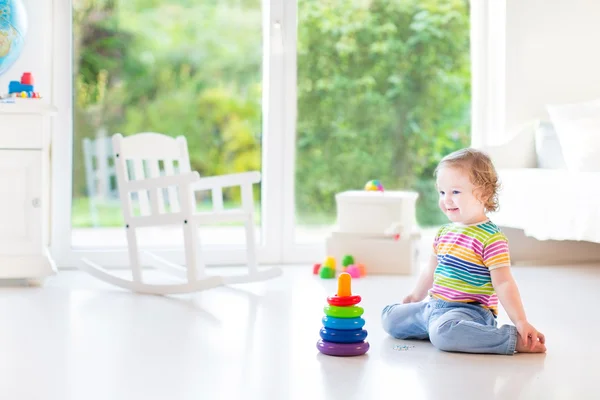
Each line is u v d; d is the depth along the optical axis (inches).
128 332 77.2
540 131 134.6
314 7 140.9
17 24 109.2
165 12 150.6
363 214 122.6
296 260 133.5
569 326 81.7
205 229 148.2
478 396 56.1
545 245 136.1
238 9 154.9
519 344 68.7
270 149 131.9
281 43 130.8
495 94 139.5
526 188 119.3
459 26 147.8
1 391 56.8
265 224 132.3
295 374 61.7
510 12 135.3
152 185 101.6
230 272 122.6
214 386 58.2
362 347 68.3
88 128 138.9
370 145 145.5
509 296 70.3
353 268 117.7
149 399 55.0
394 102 146.6
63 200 123.3
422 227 148.7
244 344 72.1
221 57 155.3
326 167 142.6
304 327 79.8
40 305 92.2
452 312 71.1
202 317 85.0
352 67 143.8
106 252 125.0
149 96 149.1
